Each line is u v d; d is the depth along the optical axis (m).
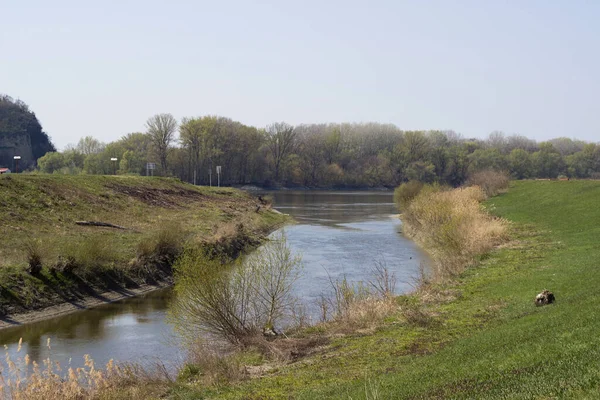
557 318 13.14
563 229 33.69
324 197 114.56
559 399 7.94
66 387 12.42
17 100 146.00
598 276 18.39
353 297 20.59
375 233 50.44
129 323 21.23
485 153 133.25
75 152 110.25
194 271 17.30
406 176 136.12
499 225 33.38
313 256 36.44
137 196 51.09
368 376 12.15
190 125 118.62
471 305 18.28
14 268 23.55
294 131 144.75
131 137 125.81
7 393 12.64
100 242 27.30
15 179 38.72
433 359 12.44
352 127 171.00
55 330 20.20
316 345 16.30
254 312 18.66
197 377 14.49
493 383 9.37
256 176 136.75
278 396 11.75
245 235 41.59
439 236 33.38
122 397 12.80
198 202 60.44
